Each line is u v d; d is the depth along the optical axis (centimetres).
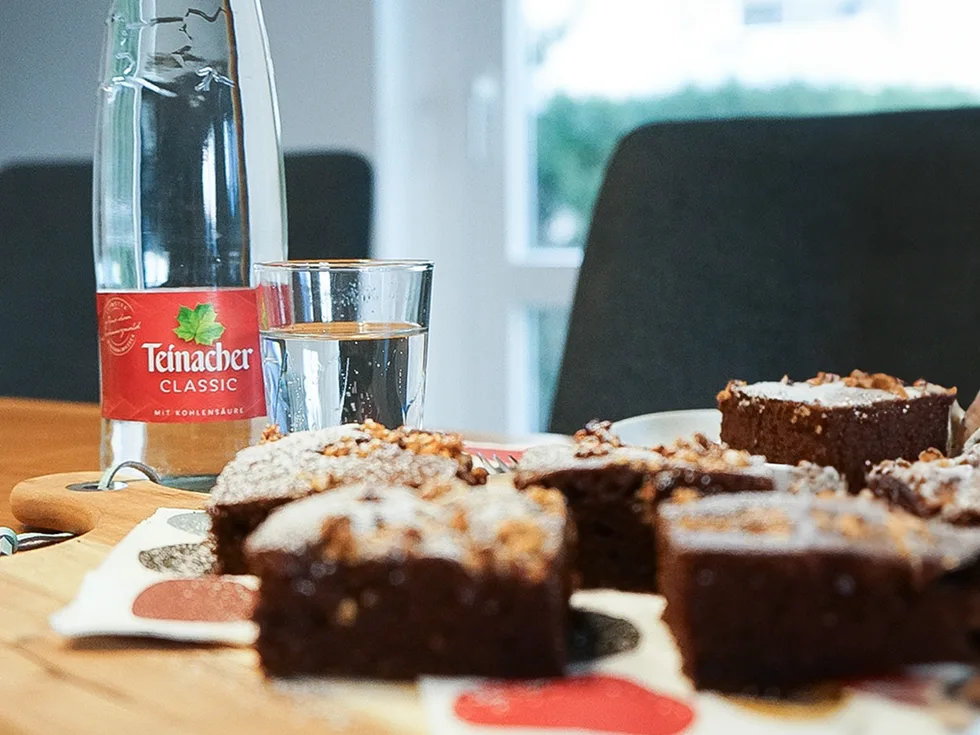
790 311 95
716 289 96
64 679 50
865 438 76
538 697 49
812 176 95
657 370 97
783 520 51
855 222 94
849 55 128
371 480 60
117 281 83
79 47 154
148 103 81
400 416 69
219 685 50
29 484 71
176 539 62
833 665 49
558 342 145
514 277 143
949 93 125
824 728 47
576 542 58
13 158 161
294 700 49
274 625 50
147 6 81
